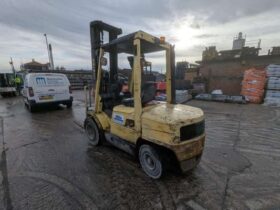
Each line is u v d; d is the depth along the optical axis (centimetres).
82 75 2136
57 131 560
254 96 1098
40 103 800
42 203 243
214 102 1149
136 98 297
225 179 300
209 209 233
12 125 625
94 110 430
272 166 343
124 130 339
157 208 235
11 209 233
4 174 315
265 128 581
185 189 274
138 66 288
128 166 342
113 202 245
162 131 263
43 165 347
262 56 1252
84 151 411
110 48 393
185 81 1423
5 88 1446
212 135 518
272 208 235
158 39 323
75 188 275
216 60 1445
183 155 269
